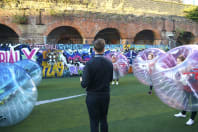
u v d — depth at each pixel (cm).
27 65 791
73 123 453
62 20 1478
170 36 1886
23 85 409
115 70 926
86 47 1316
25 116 413
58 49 1227
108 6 1645
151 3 1845
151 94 747
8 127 430
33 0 1394
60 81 1069
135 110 549
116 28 1659
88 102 296
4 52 1101
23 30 1385
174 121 461
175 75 394
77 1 1520
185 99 387
